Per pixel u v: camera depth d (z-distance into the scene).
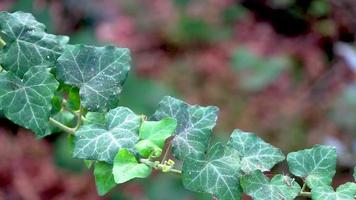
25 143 1.84
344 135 1.71
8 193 1.77
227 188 0.59
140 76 1.88
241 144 0.62
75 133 0.62
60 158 1.73
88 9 1.94
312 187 0.60
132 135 0.60
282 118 1.83
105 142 0.60
